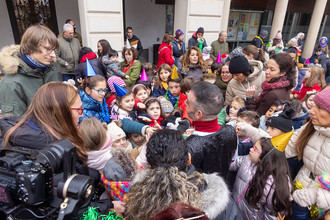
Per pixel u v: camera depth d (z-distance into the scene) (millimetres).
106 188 1092
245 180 1482
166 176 738
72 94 1022
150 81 3533
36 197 683
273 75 2133
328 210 1233
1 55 1497
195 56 3682
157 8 8203
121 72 3639
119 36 4992
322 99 1241
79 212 817
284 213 1346
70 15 6836
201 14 5812
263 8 8203
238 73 2422
